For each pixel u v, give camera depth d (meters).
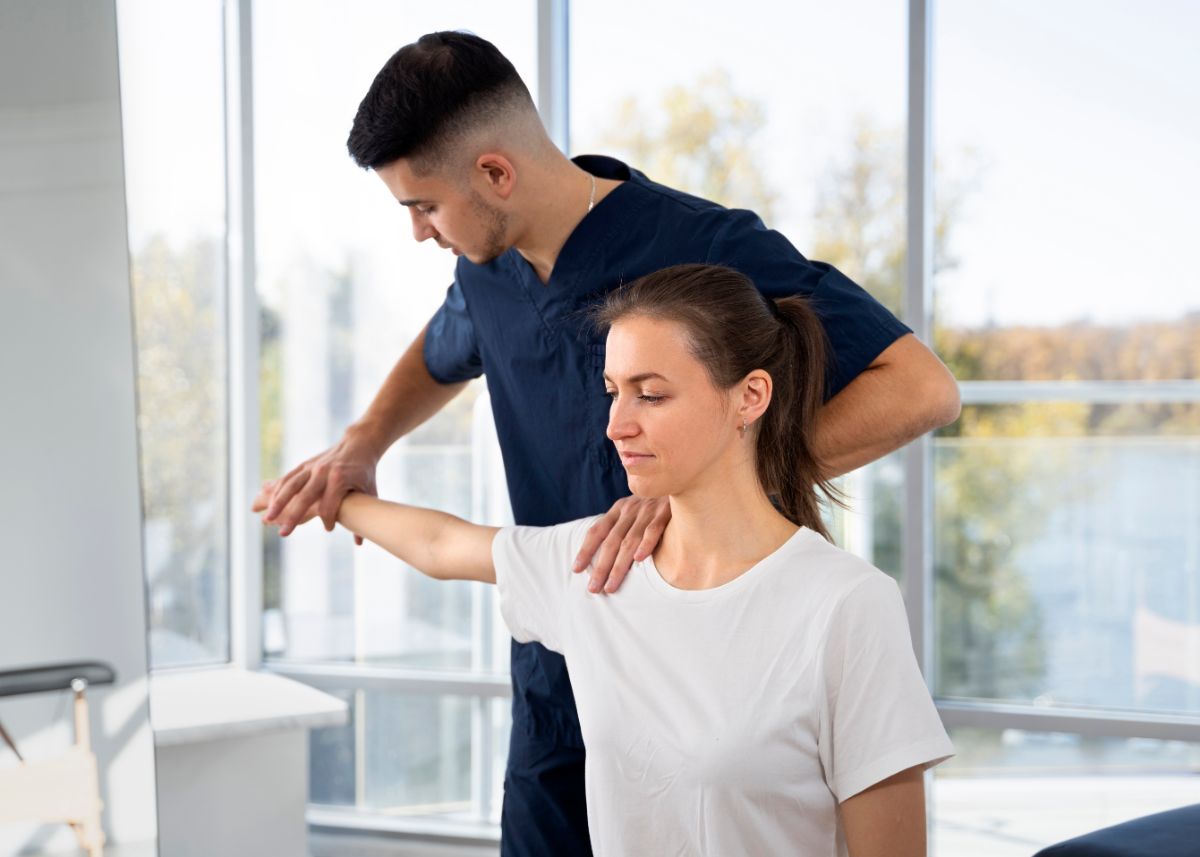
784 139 2.88
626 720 1.09
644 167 2.96
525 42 3.00
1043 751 2.80
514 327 1.57
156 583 3.11
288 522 1.54
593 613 1.16
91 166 1.91
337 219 3.15
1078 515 2.77
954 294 2.80
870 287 2.85
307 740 2.93
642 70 2.95
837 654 1.00
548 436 1.58
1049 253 2.74
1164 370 2.70
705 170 2.93
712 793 1.02
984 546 2.83
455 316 1.74
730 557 1.10
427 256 3.13
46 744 1.81
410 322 3.14
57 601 1.83
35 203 1.86
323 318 3.17
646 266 1.46
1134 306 2.71
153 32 3.04
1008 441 2.79
